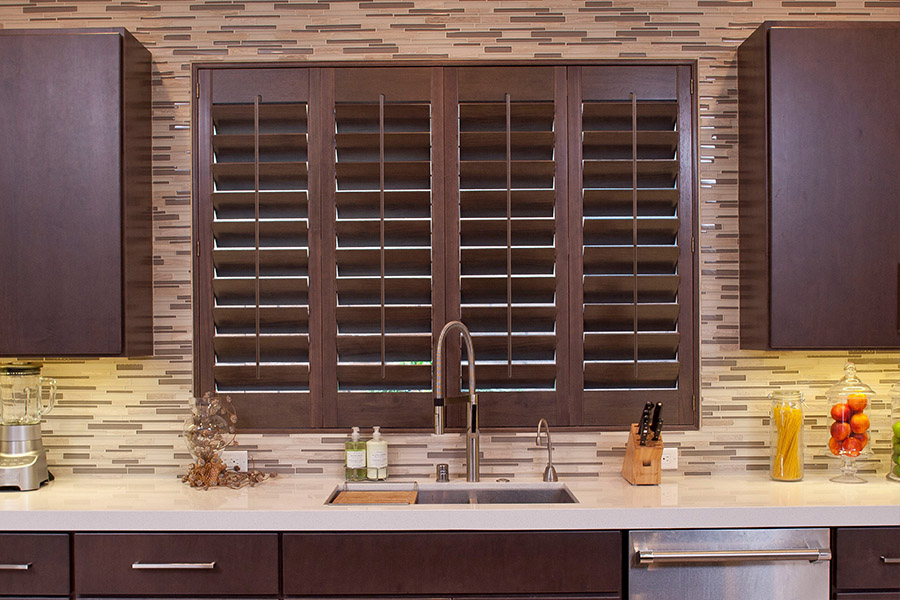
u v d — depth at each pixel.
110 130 2.12
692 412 2.39
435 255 2.37
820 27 2.16
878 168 2.15
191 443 2.20
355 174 2.37
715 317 2.39
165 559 1.86
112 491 2.13
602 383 2.39
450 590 1.84
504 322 2.37
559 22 2.39
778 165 2.15
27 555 1.86
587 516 1.86
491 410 2.36
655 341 2.37
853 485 2.18
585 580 1.85
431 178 2.38
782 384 2.40
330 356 2.38
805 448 2.40
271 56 2.39
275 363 2.39
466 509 1.86
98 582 1.86
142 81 2.31
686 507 1.87
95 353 2.12
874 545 1.88
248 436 2.37
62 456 2.39
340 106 2.37
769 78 2.15
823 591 1.86
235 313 2.37
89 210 2.12
